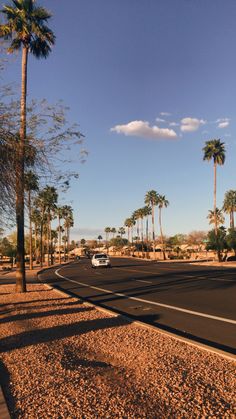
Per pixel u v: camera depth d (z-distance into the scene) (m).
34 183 9.62
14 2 19.86
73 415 4.84
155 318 12.32
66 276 35.66
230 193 94.25
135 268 45.25
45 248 116.31
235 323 11.20
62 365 6.98
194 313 13.05
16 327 10.66
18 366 6.98
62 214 82.06
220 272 33.19
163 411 4.90
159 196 109.06
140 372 6.48
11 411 5.04
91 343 8.66
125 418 4.73
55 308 14.14
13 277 40.06
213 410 4.89
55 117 9.45
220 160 62.34
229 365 6.80
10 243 72.25
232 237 62.34
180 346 8.25
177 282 24.67
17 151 8.91
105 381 6.05
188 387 5.69
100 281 28.00
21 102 9.20
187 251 106.06
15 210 8.91
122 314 13.20
